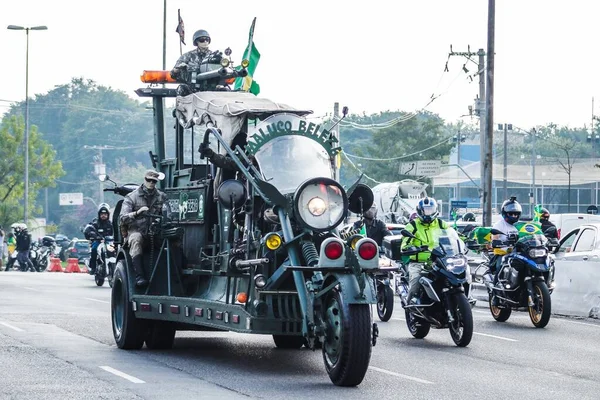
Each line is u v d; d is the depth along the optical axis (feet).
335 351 61.31
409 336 91.40
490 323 105.29
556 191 506.48
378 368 70.28
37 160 423.64
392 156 422.00
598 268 113.50
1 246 236.84
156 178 79.20
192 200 76.38
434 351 80.59
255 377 64.54
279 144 67.97
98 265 155.74
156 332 78.59
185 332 92.53
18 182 418.92
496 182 495.82
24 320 99.35
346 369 60.13
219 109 71.67
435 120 441.68
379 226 108.99
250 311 63.77
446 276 84.23
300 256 63.41
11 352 75.00
